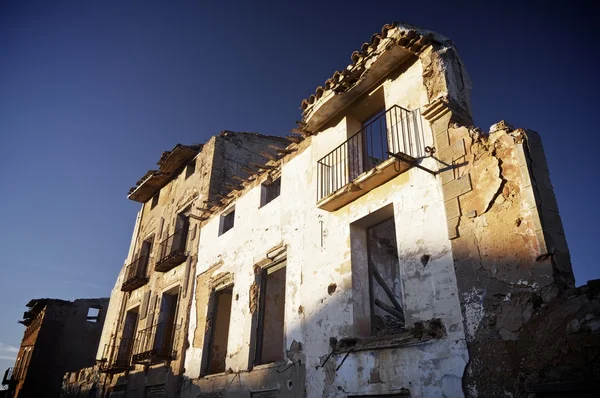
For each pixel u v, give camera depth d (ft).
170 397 41.37
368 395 22.74
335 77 31.83
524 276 17.78
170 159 60.90
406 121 26.45
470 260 20.13
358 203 28.40
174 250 50.70
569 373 15.05
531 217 18.28
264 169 41.70
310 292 29.78
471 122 24.61
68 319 100.58
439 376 19.51
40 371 92.99
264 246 37.04
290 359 29.25
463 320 19.42
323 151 33.81
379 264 37.37
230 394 33.81
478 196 20.83
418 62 27.58
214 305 42.52
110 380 55.31
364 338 24.67
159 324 49.96
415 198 24.18
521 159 19.45
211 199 51.01
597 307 14.99
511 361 17.01
